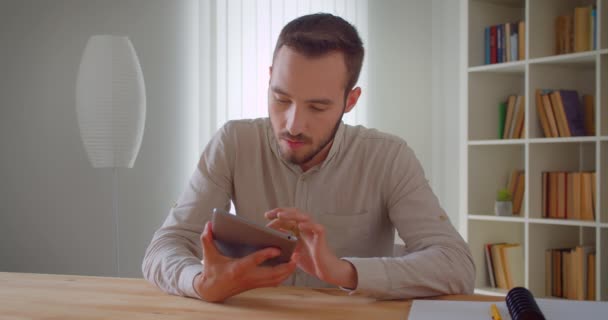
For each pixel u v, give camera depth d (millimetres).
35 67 3549
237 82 3736
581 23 2982
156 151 3682
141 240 3668
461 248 1256
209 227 1035
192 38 3727
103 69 3066
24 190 3529
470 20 3336
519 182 3293
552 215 3059
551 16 3143
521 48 3170
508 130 3326
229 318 953
